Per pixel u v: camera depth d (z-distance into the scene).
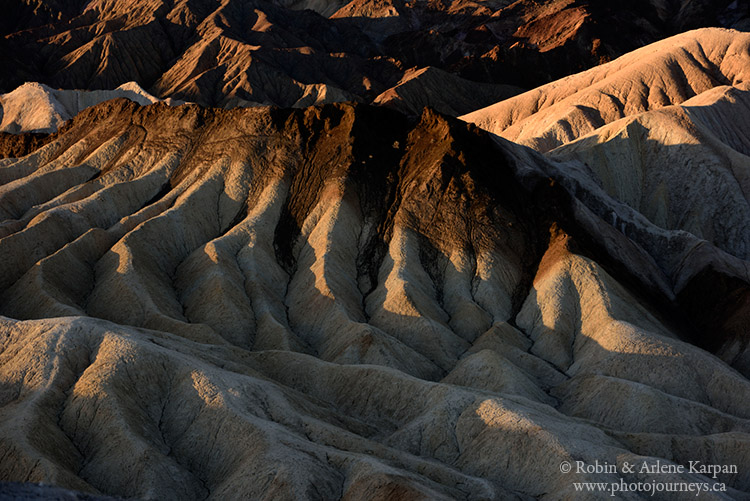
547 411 55.41
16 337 55.28
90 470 44.84
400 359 64.62
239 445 47.31
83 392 49.25
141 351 53.22
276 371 63.28
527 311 74.06
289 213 87.19
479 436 51.81
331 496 43.59
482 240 80.12
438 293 76.94
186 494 44.66
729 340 71.69
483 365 62.06
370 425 57.16
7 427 44.56
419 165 89.94
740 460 50.28
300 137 93.94
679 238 89.62
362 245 83.19
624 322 66.88
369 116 95.31
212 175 91.75
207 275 75.25
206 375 52.69
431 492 41.91
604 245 83.44
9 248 77.00
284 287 78.81
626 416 56.97
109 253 78.12
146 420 49.66
